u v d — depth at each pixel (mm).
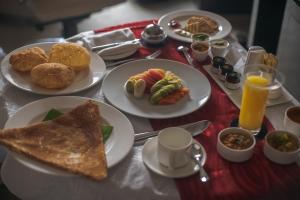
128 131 975
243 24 2957
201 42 1345
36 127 952
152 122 1051
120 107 1070
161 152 872
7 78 1168
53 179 889
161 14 3312
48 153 891
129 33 1439
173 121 1058
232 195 854
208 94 1131
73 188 885
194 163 908
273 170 909
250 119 986
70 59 1204
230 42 1461
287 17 2041
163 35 1404
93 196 878
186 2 3518
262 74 1022
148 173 891
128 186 865
